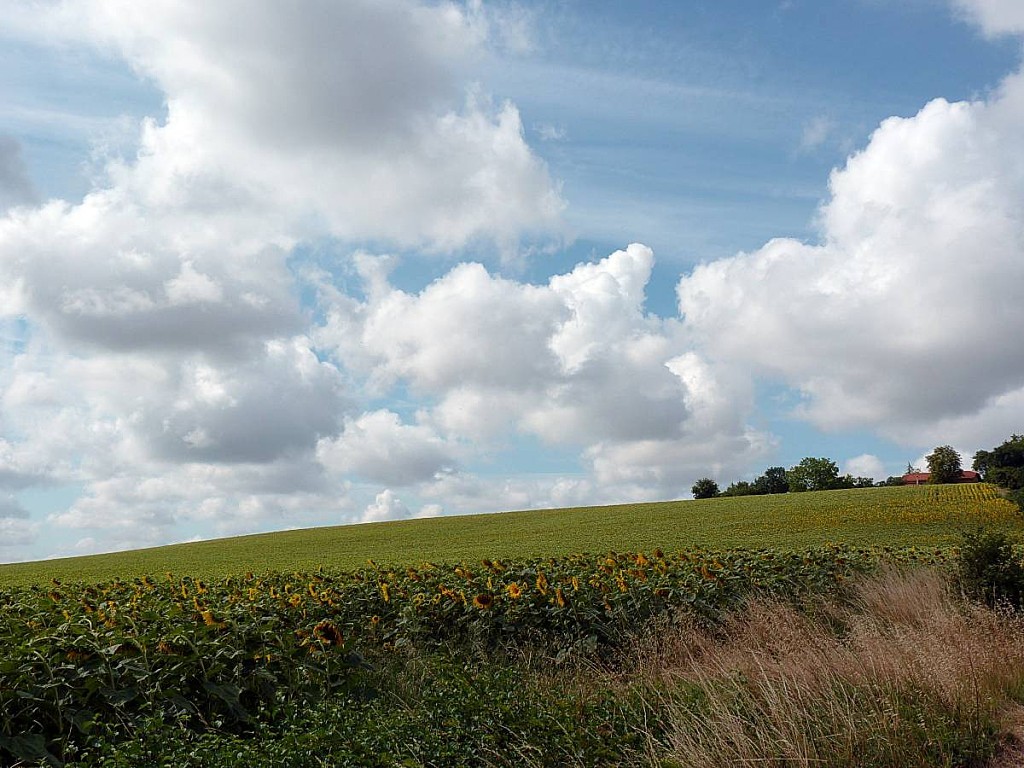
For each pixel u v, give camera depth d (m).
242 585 15.02
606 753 6.51
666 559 16.27
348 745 6.17
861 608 12.14
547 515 62.69
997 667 7.89
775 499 63.84
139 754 5.73
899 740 6.19
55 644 7.28
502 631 11.08
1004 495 57.69
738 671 7.92
